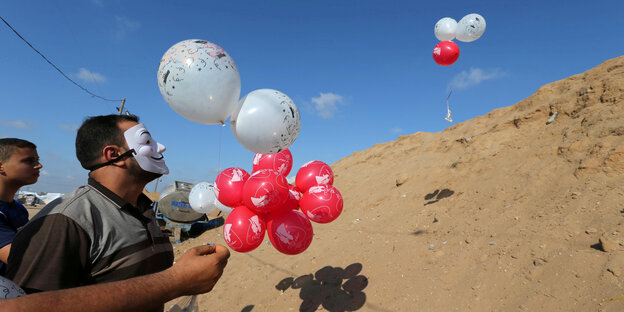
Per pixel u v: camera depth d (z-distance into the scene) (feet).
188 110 8.02
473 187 21.36
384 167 41.98
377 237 20.12
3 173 8.11
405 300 13.10
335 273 17.39
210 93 7.77
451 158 30.04
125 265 4.77
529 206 16.34
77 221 4.36
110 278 4.67
